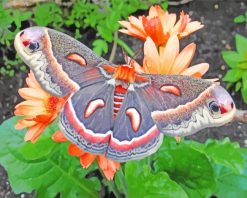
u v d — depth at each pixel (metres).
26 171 0.70
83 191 0.72
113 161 0.53
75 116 0.50
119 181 0.67
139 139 0.50
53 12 0.86
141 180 0.63
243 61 0.84
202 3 0.91
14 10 0.86
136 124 0.50
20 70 0.86
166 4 0.88
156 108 0.50
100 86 0.51
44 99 0.56
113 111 0.50
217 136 0.83
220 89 0.49
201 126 0.49
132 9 0.86
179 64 0.57
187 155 0.66
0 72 0.86
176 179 0.69
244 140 0.83
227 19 0.91
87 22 0.86
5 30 0.85
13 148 0.71
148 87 0.51
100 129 0.50
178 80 0.51
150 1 0.87
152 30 0.58
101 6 0.86
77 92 0.50
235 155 0.68
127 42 0.89
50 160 0.71
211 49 0.89
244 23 0.90
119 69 0.51
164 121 0.50
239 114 0.82
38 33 0.50
